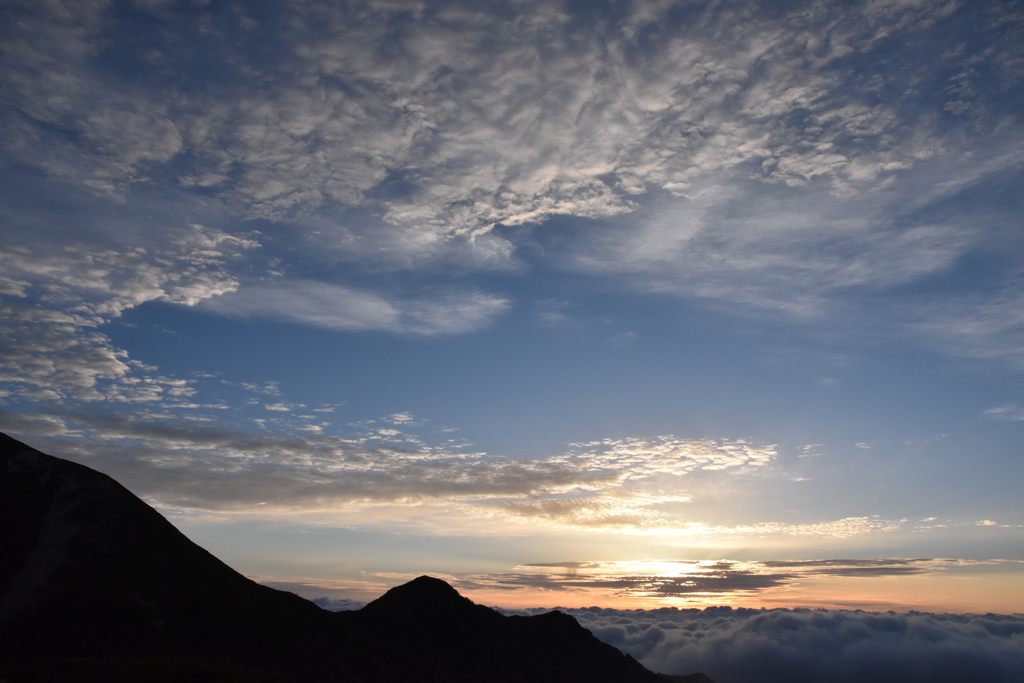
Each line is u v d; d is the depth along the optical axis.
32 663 60.34
